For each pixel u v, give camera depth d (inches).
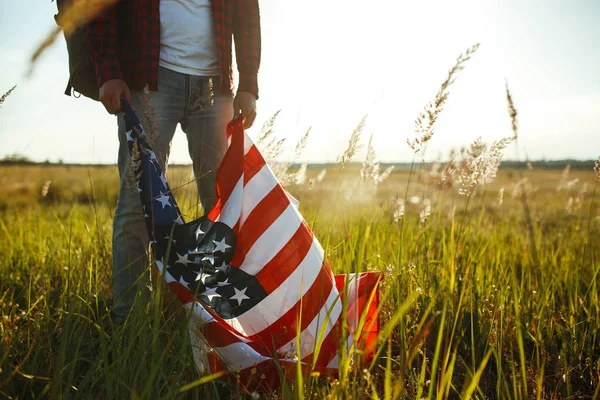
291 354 70.1
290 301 75.6
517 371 75.5
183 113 95.7
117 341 67.1
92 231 151.5
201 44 93.6
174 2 91.0
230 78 97.7
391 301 91.3
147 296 86.4
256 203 82.4
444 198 104.7
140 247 91.5
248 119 98.9
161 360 59.1
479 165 84.9
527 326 89.9
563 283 116.0
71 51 90.7
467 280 87.5
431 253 109.3
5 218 179.6
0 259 128.9
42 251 138.2
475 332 84.1
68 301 73.4
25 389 62.4
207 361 67.5
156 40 89.0
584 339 82.1
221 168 84.4
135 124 83.3
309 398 58.5
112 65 85.1
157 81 89.5
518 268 125.2
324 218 119.2
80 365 70.9
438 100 70.1
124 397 60.1
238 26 100.9
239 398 61.6
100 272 104.6
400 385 52.9
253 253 79.6
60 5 57.6
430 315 86.4
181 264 78.4
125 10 90.6
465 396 51.2
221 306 75.5
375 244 121.3
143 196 80.7
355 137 83.8
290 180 98.0
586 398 71.0
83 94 96.0
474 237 135.4
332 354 71.7
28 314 77.8
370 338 76.5
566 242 141.8
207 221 82.1
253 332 74.6
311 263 77.7
